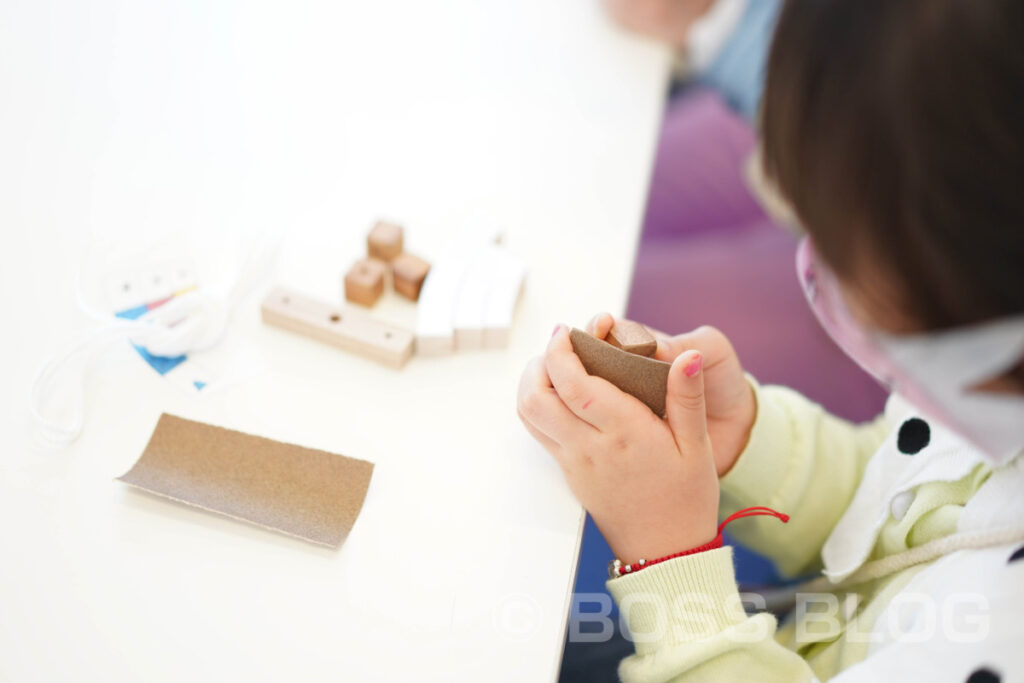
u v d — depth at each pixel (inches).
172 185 27.6
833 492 27.4
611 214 28.5
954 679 21.5
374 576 22.4
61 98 29.0
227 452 23.5
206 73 30.2
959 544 23.4
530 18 33.0
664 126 41.6
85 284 25.6
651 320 36.6
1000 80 17.5
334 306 25.6
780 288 37.7
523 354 25.7
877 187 18.3
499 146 29.6
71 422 23.7
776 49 19.1
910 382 20.1
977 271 18.2
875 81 18.0
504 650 21.8
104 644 21.4
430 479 23.6
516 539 23.0
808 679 23.5
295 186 28.0
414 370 25.3
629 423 23.1
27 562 22.0
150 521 22.7
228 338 25.3
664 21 32.5
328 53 31.3
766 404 27.1
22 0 31.0
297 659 21.5
